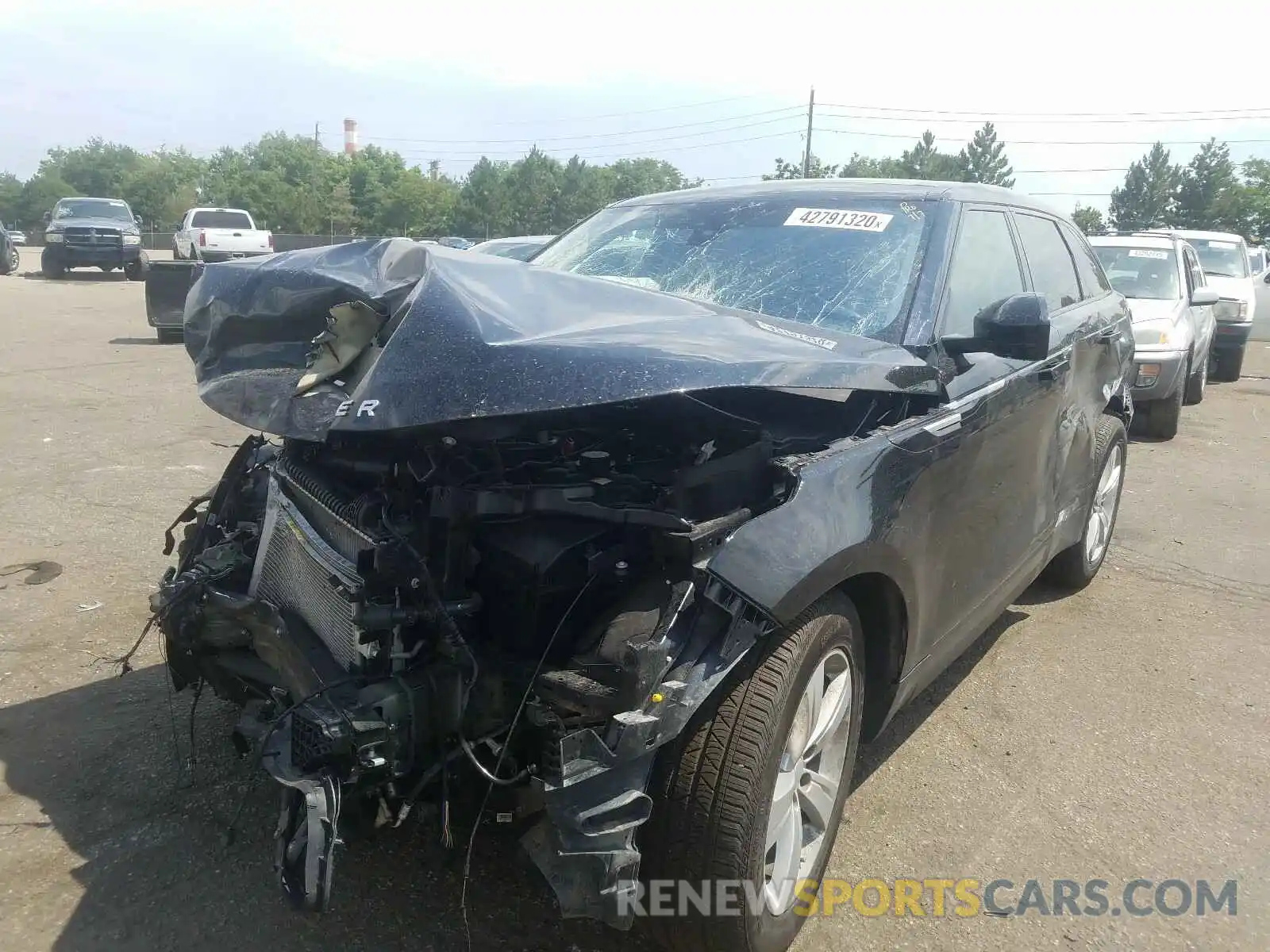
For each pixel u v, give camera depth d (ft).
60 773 10.73
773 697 7.56
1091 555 17.51
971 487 10.58
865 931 9.00
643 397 7.32
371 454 8.71
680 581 7.19
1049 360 12.84
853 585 9.16
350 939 8.54
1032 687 14.01
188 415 28.58
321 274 9.32
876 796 11.16
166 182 305.32
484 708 7.30
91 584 15.69
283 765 7.17
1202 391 39.75
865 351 9.63
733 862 7.36
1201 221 243.19
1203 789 11.53
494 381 7.48
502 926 8.73
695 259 11.95
